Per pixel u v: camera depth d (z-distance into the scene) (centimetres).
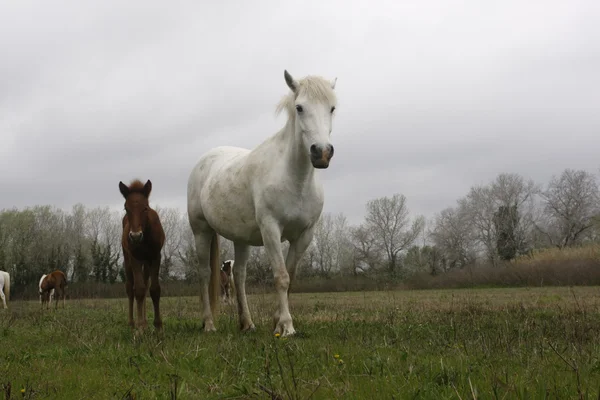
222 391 317
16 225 5231
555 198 5956
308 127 576
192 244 4653
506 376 282
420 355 421
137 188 720
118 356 452
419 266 5759
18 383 349
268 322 775
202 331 715
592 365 337
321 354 420
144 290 712
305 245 665
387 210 5822
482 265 3816
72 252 5369
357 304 1331
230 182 695
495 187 5875
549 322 663
